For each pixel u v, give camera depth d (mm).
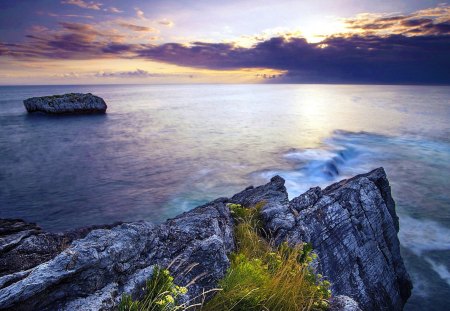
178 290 4105
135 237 4836
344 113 115750
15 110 100750
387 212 13203
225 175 36938
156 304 3734
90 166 40656
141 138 60750
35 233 5609
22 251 4863
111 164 41781
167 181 34719
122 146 53062
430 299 15422
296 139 61188
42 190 31625
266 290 4551
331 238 10078
